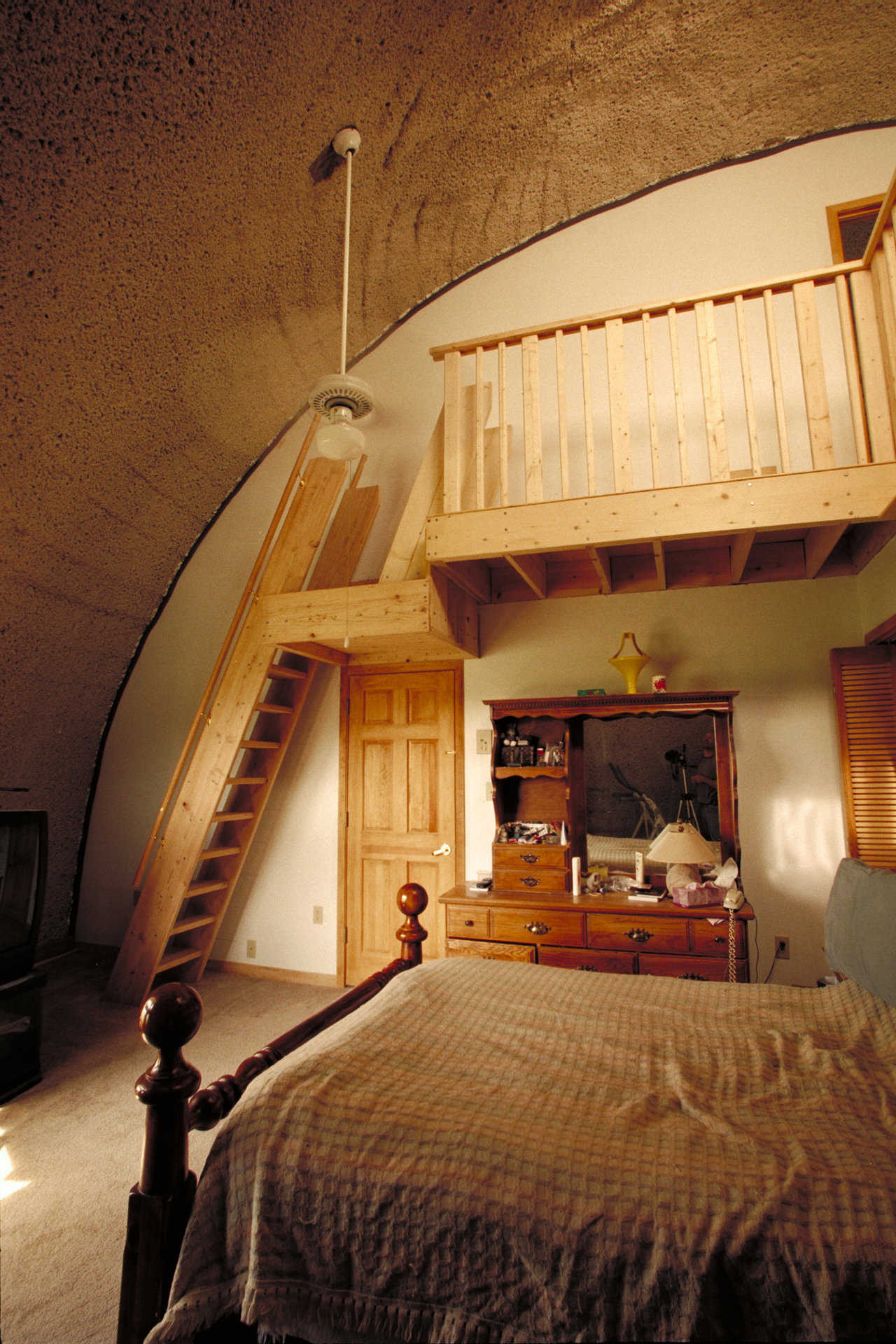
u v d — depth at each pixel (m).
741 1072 1.54
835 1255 1.02
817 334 2.63
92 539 4.20
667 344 3.86
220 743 3.88
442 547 3.03
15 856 2.97
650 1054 1.63
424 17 3.12
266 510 4.77
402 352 4.51
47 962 4.78
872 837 3.19
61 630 4.35
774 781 3.43
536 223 4.22
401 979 2.09
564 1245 1.10
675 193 3.99
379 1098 1.38
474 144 3.77
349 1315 1.16
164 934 3.91
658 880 3.40
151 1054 3.29
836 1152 1.21
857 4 3.18
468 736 4.02
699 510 2.66
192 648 4.86
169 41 2.68
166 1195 1.25
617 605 3.80
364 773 4.24
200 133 3.04
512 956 3.17
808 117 3.68
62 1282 1.83
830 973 3.25
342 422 3.06
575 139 3.80
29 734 4.50
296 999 3.92
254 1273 1.18
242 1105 1.37
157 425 4.06
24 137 2.63
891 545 2.96
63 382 3.46
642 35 3.35
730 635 3.58
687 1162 1.18
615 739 3.56
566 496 2.86
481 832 3.93
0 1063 2.82
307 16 2.89
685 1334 1.01
